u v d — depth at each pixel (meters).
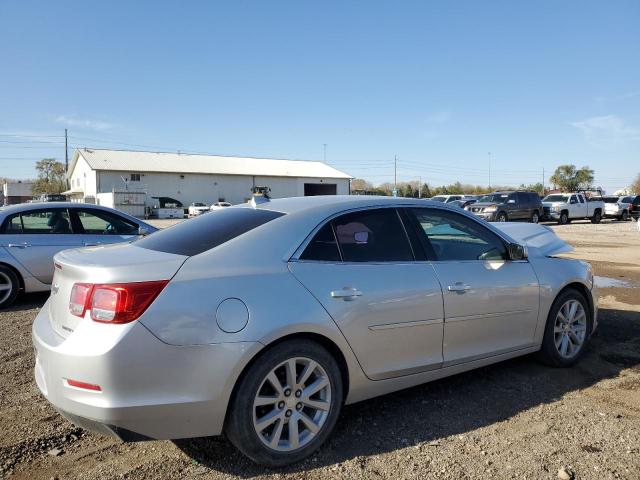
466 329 3.94
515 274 4.30
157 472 3.06
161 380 2.78
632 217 38.59
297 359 3.12
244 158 72.81
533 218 28.52
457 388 4.29
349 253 3.51
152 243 3.56
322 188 70.12
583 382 4.40
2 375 4.63
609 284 9.09
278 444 3.08
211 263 3.05
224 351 2.88
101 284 2.82
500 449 3.28
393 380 3.59
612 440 3.39
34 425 3.66
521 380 4.44
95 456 3.24
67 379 2.78
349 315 3.30
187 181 61.19
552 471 3.02
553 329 4.61
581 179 88.56
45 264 7.58
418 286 3.65
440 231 4.05
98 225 8.15
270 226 3.39
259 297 3.03
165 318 2.80
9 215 7.50
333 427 3.29
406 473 3.02
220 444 3.39
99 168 56.38
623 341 5.54
